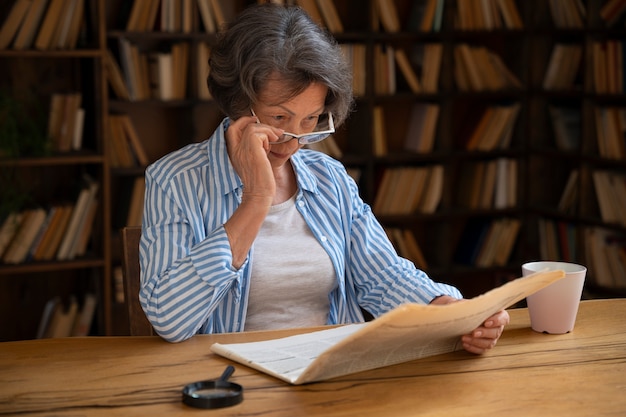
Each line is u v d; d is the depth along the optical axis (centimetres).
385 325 121
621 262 395
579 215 417
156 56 393
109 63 386
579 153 414
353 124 440
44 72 386
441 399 127
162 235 167
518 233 462
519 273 464
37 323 400
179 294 155
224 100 177
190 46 399
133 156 396
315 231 186
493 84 446
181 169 177
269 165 161
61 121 375
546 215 452
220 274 156
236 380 134
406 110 455
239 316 177
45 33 364
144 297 159
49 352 149
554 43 447
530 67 448
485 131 450
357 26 432
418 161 456
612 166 414
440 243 457
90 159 369
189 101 395
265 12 171
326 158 200
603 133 400
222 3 414
